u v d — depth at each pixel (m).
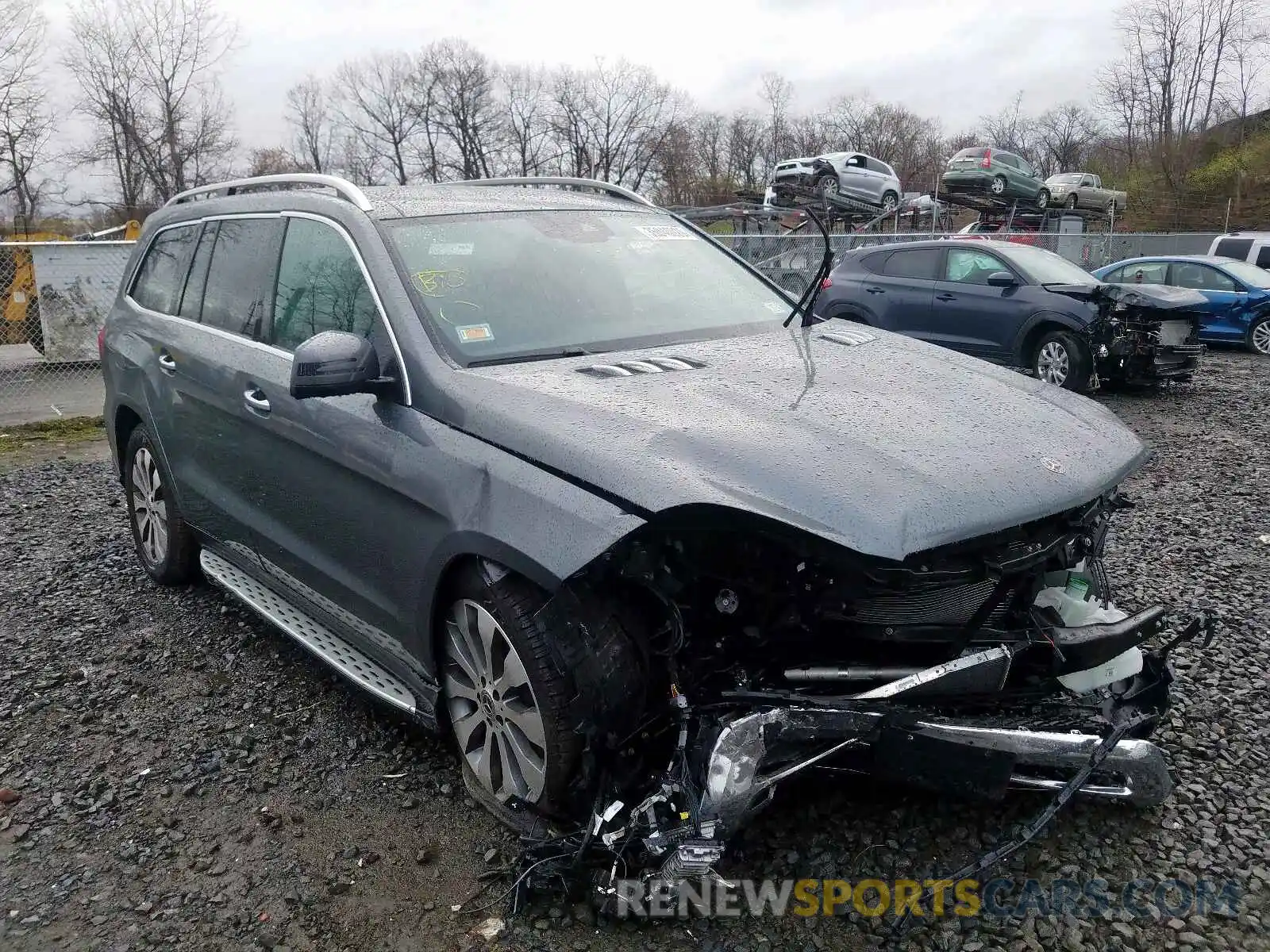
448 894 2.88
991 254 12.10
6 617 5.04
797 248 14.27
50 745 3.79
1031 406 3.25
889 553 2.41
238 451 4.14
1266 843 2.99
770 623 2.80
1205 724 3.66
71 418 11.09
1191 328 11.60
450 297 3.51
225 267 4.51
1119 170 51.56
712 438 2.72
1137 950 2.58
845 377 3.34
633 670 2.78
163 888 2.96
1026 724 2.89
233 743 3.75
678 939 2.66
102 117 33.94
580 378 3.17
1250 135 46.47
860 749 2.79
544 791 2.87
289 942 2.72
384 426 3.28
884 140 61.69
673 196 50.34
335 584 3.66
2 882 3.02
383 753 3.65
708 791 2.56
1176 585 5.15
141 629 4.85
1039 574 2.96
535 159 53.25
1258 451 8.63
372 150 51.97
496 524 2.78
